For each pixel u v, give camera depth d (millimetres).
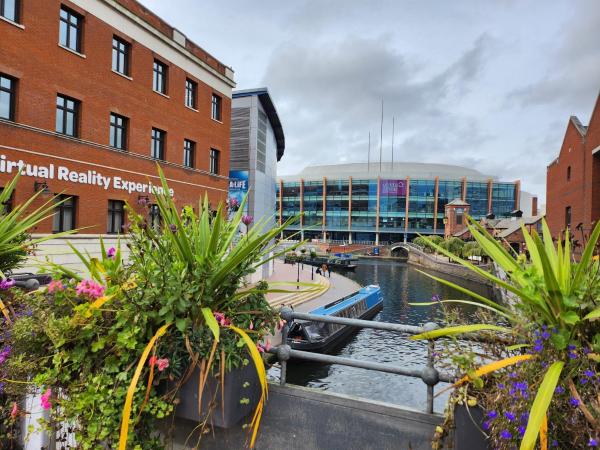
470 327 1824
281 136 43562
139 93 19094
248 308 2344
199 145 23531
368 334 21844
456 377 1971
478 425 1817
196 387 2156
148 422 2100
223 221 2629
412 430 2143
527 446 1248
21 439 2697
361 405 2252
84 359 2072
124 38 18250
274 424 2434
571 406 1511
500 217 103562
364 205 106125
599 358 1491
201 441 2471
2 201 3770
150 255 2191
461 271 49469
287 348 2488
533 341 1713
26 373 2209
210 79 24469
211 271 2113
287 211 112625
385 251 96500
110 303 2125
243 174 31953
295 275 44312
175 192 21438
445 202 103562
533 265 1905
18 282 3453
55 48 15086
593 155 25578
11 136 13688
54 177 15039
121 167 18047
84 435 2027
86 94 16344
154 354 1848
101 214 16938
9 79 13938
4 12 13734
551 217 36281
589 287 1662
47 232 14648
